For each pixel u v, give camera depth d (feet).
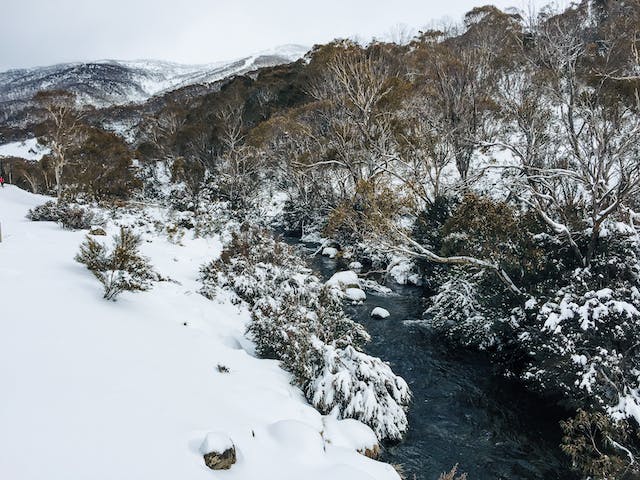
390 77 89.86
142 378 20.40
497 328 42.24
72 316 24.62
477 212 43.55
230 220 86.33
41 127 124.88
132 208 85.76
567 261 40.01
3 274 28.91
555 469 27.58
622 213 39.68
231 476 15.94
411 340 47.29
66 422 15.03
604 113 41.47
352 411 28.32
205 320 34.96
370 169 70.59
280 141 103.65
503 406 34.83
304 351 30.96
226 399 22.16
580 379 30.96
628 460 25.18
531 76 70.54
